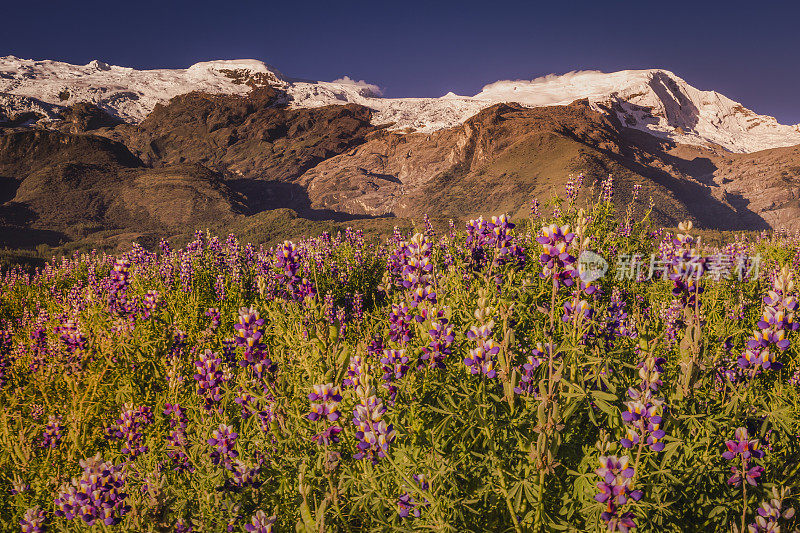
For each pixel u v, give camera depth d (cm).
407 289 509
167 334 756
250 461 374
